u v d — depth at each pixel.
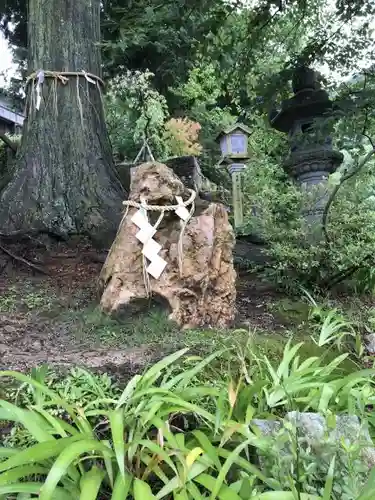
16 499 1.55
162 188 3.23
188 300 3.12
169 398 1.77
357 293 4.26
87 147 5.27
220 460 1.77
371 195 4.88
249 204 7.80
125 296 3.10
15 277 4.23
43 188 5.04
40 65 5.36
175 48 8.62
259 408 2.01
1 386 2.20
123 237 3.25
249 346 2.64
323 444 1.62
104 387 2.17
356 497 1.52
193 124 10.25
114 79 8.20
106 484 1.66
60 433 1.65
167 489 1.49
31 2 5.52
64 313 3.40
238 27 7.82
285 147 7.81
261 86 6.14
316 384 2.01
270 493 1.52
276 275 4.25
